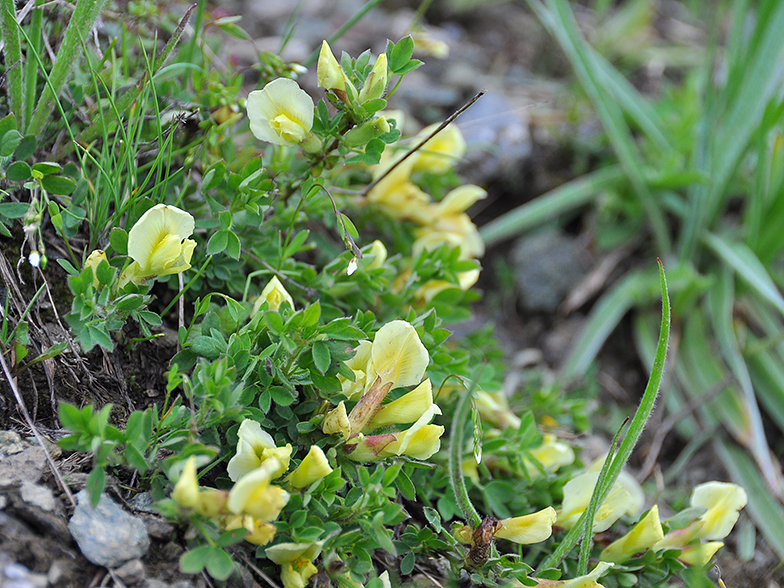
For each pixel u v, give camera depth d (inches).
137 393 20.1
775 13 26.3
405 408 19.3
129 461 18.1
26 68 20.1
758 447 24.2
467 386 20.3
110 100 20.0
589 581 19.2
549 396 23.0
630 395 26.2
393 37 32.9
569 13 27.9
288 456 18.6
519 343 27.1
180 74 21.9
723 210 29.3
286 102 19.7
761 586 22.3
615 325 27.5
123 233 19.1
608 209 28.5
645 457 24.7
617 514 20.1
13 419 19.1
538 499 20.8
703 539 20.4
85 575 18.0
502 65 33.6
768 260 27.1
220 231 19.8
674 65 35.9
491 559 19.3
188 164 20.7
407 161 22.5
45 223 20.3
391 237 23.8
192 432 18.5
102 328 18.8
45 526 18.0
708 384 25.6
